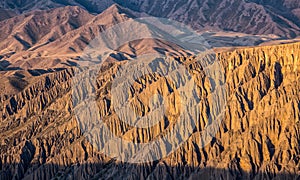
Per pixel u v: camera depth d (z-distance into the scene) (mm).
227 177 175000
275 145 177250
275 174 170250
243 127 186625
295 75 186375
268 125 180000
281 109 180750
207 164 182375
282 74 191375
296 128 175000
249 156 177125
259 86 191750
